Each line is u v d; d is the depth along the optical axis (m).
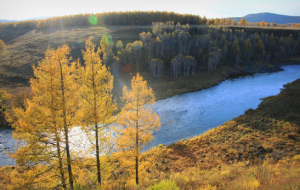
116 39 94.44
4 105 37.62
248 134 23.34
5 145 26.52
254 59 85.06
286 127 23.73
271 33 103.62
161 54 76.75
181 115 35.06
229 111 35.66
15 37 123.94
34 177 9.22
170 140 26.22
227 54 83.62
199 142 23.11
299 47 97.62
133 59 71.62
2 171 17.03
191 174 14.16
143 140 12.24
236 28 116.69
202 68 69.75
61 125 9.34
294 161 14.28
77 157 10.33
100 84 10.67
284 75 64.56
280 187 6.71
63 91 9.73
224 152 19.64
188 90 51.06
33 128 9.14
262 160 16.69
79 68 10.55
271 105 33.53
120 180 12.72
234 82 58.22
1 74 57.47
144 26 127.25
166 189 7.60
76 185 10.48
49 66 9.14
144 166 13.49
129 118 12.09
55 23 139.38
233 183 8.58
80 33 108.38
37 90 9.31
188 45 80.31
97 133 10.80
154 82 57.34
